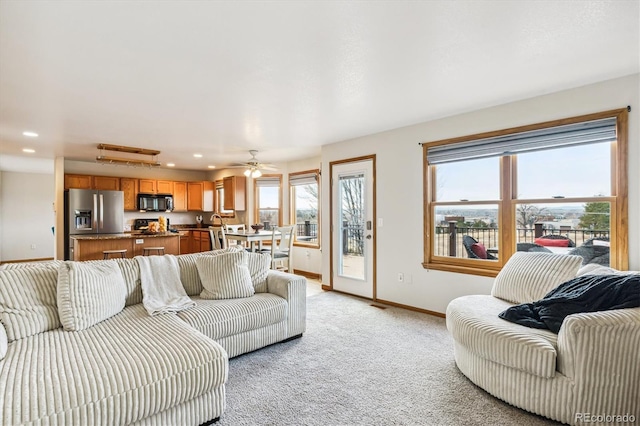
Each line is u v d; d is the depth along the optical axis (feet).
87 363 5.36
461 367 7.95
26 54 7.18
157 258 9.62
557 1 5.47
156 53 7.17
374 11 5.70
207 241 24.89
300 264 21.77
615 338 5.68
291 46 6.89
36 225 27.61
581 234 9.62
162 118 12.04
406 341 10.02
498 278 9.33
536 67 8.02
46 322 6.79
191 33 6.37
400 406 6.65
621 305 6.08
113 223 21.79
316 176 20.68
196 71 8.09
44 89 9.20
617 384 5.71
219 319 8.30
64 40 6.60
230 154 19.66
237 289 9.66
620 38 6.67
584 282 7.08
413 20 6.00
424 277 12.92
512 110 10.55
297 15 5.80
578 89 9.30
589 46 7.00
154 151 18.45
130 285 8.75
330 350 9.38
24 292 6.86
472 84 9.07
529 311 7.20
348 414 6.40
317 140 15.90
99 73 8.18
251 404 6.73
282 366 8.39
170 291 9.15
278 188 23.49
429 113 11.69
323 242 17.12
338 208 16.38
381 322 11.78
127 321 7.38
